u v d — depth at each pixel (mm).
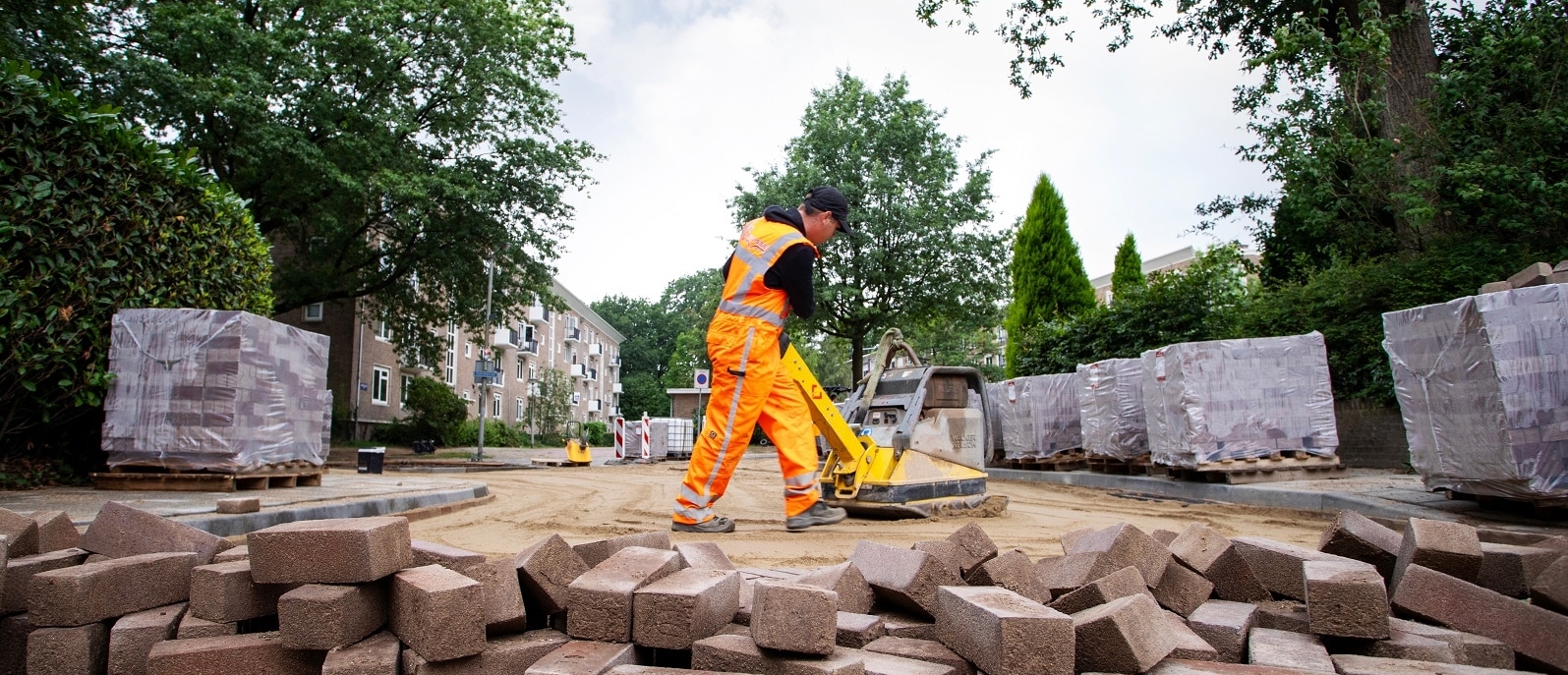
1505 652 2551
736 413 6164
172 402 7918
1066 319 20688
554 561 2854
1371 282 13219
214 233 9734
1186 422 10594
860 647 2615
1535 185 10758
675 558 2963
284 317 33500
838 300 24703
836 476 7555
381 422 36062
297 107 19453
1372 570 2699
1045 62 17312
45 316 7629
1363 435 13328
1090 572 2979
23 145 7484
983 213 25672
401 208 20594
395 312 25594
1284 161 14102
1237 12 18266
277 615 2666
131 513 3189
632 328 95312
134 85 16750
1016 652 2180
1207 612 2873
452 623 2387
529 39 22422
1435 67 14258
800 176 24281
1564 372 6449
